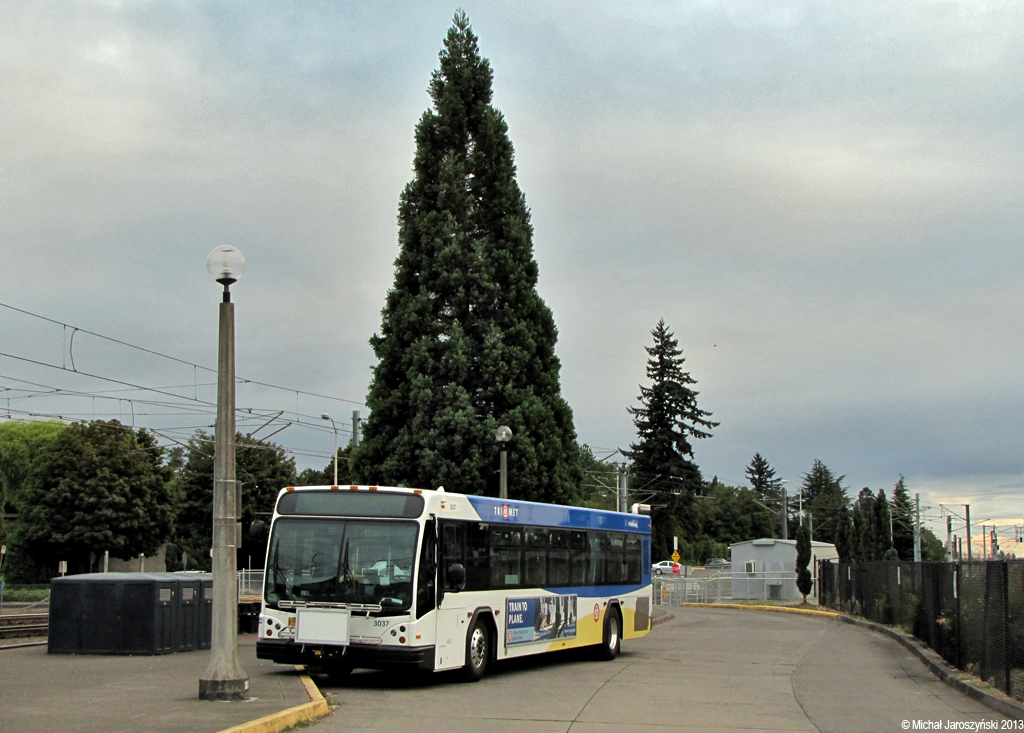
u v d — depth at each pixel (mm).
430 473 31078
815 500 156750
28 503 64188
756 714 14070
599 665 21641
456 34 34969
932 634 25250
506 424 31484
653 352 89188
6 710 11891
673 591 66375
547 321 33969
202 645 21984
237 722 10961
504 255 33094
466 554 17344
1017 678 15438
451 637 16609
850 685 18391
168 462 84938
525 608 19250
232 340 13398
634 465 87125
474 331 32688
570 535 21578
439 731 11812
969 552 63969
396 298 33188
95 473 63906
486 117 34250
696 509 89562
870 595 42469
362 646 15688
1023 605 15188
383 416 32344
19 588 57156
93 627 20328
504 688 16625
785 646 28562
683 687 17312
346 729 11789
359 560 16062
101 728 10516
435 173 33781
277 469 79812
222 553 13141
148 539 66562
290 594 16141
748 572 68562
